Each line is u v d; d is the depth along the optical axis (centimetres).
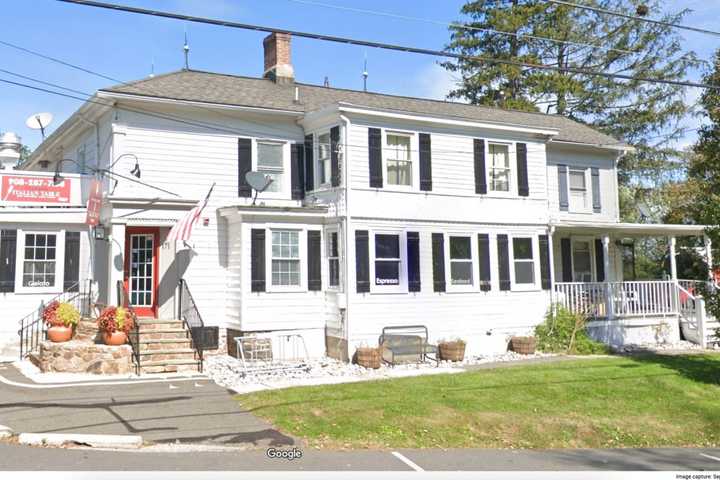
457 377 1505
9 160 1994
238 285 1727
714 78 2272
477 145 2000
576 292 2142
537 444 1094
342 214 1750
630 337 2194
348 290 1723
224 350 1783
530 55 3681
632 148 2527
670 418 1281
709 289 1655
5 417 1056
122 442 937
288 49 2247
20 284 1652
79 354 1446
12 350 1633
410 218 1847
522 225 2066
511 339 1975
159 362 1486
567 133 2480
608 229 2261
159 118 1750
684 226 2325
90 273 1728
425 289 1850
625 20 3584
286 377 1480
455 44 3862
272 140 1895
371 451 963
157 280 1761
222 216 1803
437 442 1047
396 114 1825
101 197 1639
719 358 1903
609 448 1101
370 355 1641
